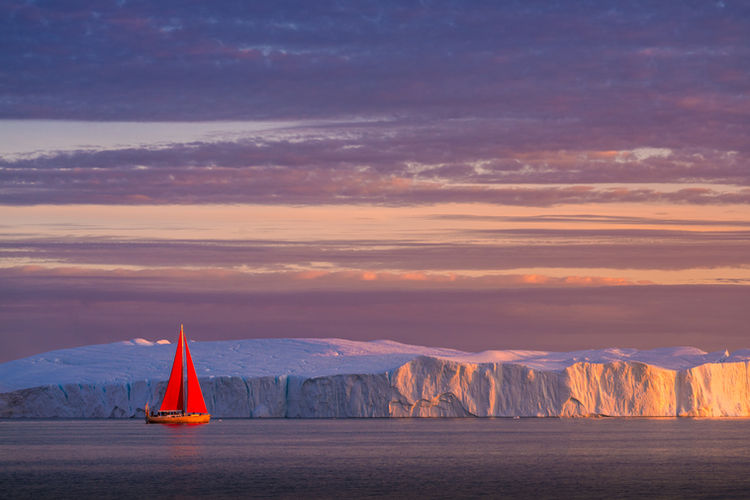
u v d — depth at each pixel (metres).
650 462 188.25
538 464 183.88
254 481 158.00
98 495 143.25
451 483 154.75
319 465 182.75
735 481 157.12
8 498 141.00
